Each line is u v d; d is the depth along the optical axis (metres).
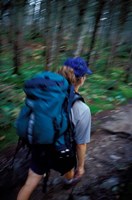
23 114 2.31
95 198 2.97
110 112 4.90
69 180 3.15
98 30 7.25
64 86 2.26
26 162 3.78
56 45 6.15
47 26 5.95
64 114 2.26
